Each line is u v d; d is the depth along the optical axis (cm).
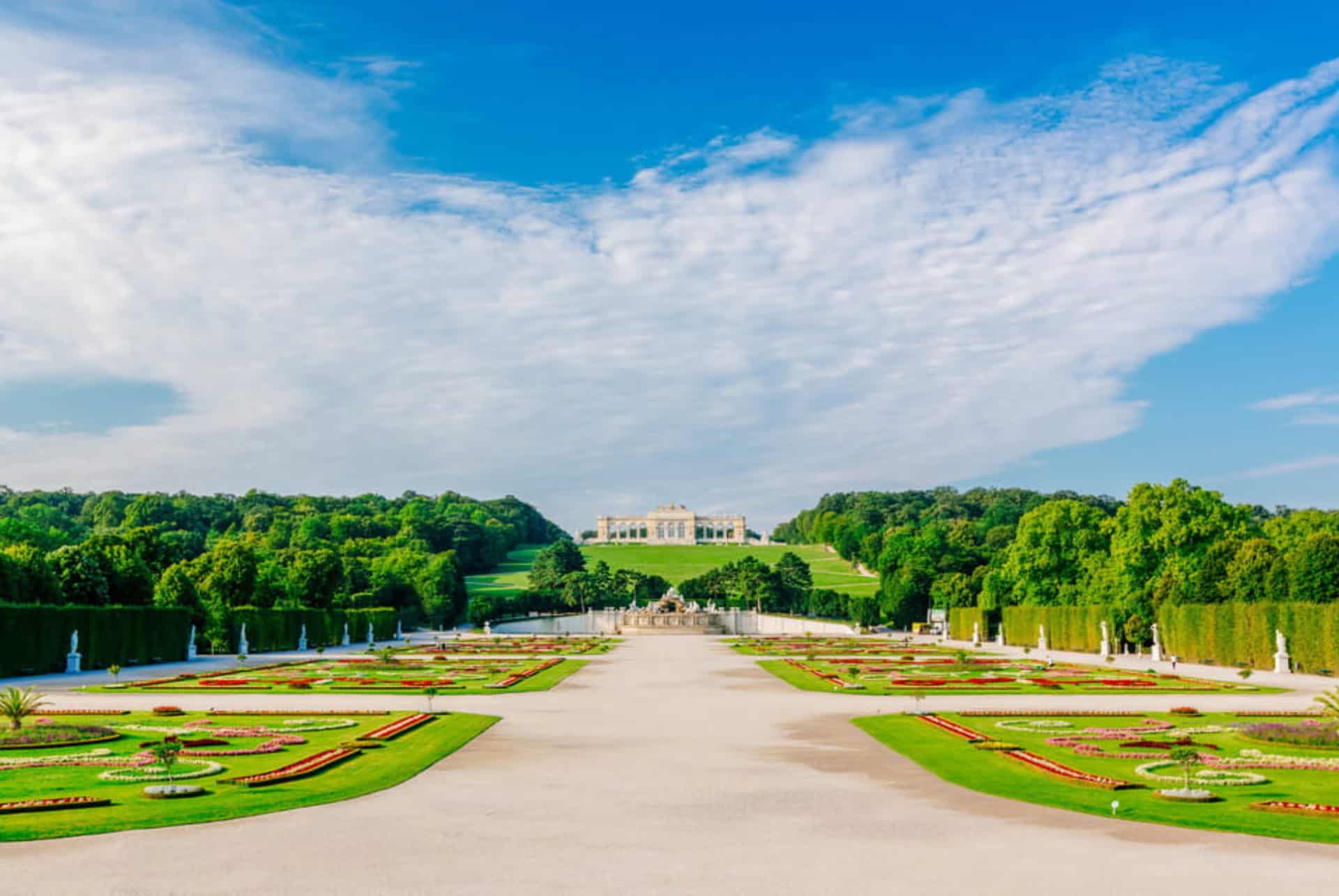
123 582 10994
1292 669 8331
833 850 2236
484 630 18700
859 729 4225
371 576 19600
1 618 7388
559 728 4259
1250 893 1920
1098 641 11388
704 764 3338
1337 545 8481
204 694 5919
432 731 4056
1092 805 2669
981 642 14688
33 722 4100
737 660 9381
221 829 2395
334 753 3362
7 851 2188
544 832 2394
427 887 1953
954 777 3078
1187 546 11031
